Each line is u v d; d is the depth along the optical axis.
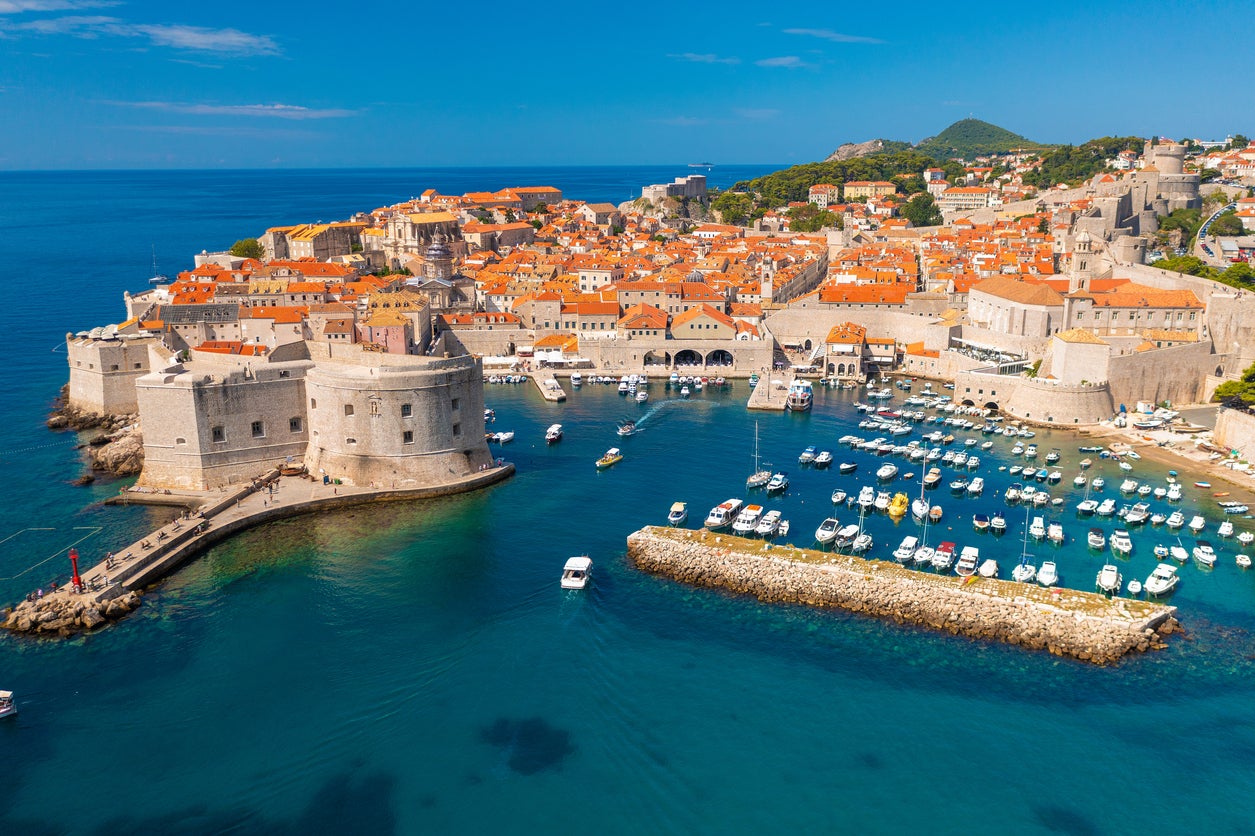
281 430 134.00
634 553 108.94
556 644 90.94
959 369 196.88
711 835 66.62
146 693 82.69
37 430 160.25
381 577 105.12
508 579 104.56
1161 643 89.38
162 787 71.12
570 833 66.75
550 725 78.69
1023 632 90.81
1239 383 169.25
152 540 109.06
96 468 138.88
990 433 166.75
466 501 129.00
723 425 173.25
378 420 129.12
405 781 71.94
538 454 152.62
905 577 99.25
